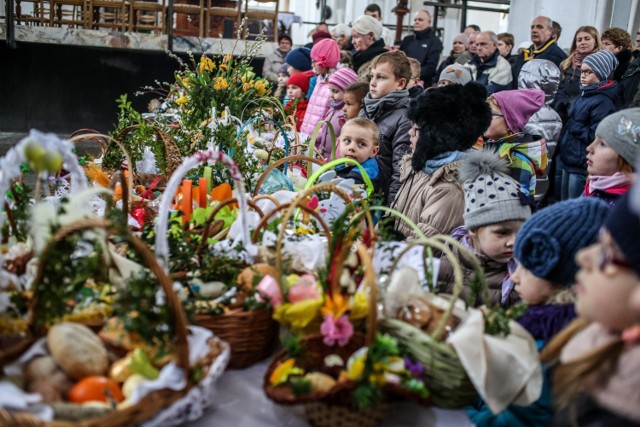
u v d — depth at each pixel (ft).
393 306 5.07
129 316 4.46
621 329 3.70
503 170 7.14
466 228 7.59
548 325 5.20
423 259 5.50
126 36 28.68
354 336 4.93
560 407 4.06
